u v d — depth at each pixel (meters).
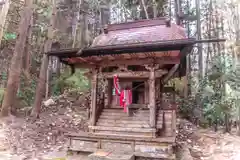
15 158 5.71
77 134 6.40
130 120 6.43
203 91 10.57
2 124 7.64
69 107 11.20
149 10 12.53
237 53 10.04
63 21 15.17
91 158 5.50
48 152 6.55
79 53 6.09
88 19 16.55
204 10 13.62
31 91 11.66
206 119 10.26
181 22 11.41
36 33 14.55
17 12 12.30
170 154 5.53
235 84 9.30
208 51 12.91
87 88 13.23
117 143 6.03
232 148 7.00
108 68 7.15
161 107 6.55
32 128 7.91
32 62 14.66
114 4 14.18
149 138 5.86
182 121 10.35
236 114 9.16
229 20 11.30
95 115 6.67
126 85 6.92
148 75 6.28
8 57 13.12
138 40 6.39
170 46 5.31
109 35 7.48
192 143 7.83
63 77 14.05
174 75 7.43
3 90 10.19
